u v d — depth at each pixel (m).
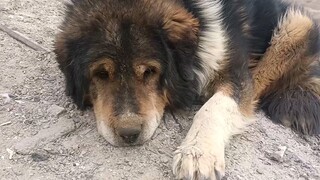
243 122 0.77
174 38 0.70
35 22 0.99
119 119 0.66
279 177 0.69
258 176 0.68
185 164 0.64
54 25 0.99
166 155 0.68
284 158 0.73
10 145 0.69
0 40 0.90
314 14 1.74
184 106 0.75
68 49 0.71
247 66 0.83
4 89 0.79
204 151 0.65
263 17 0.90
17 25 0.96
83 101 0.73
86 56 0.68
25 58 0.86
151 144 0.70
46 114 0.74
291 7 0.95
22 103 0.76
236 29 0.82
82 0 0.72
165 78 0.70
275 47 0.89
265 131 0.78
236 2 0.84
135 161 0.67
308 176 0.70
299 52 0.89
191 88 0.74
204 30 0.75
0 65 0.84
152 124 0.68
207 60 0.76
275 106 0.85
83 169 0.65
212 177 0.64
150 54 0.67
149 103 0.68
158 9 0.70
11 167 0.65
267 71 0.88
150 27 0.68
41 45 0.91
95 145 0.69
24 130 0.71
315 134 0.83
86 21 0.69
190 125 0.75
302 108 0.84
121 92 0.67
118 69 0.67
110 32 0.67
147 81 0.69
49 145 0.69
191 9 0.74
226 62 0.79
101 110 0.68
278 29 0.90
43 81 0.81
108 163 0.66
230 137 0.74
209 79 0.78
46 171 0.65
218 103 0.75
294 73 0.89
